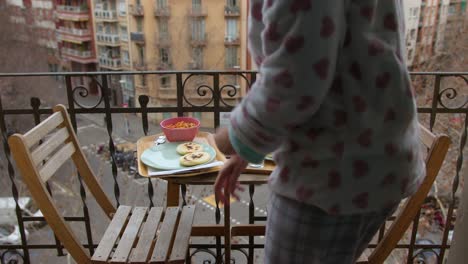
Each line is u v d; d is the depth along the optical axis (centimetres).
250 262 223
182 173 142
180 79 203
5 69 673
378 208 90
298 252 97
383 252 153
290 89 76
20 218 218
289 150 90
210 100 205
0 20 660
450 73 201
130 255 146
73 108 204
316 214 92
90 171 180
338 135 85
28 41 676
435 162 142
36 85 527
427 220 475
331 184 87
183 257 142
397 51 86
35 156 148
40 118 203
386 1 84
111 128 209
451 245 141
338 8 76
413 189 94
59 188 539
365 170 86
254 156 87
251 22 89
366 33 81
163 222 161
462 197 134
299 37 74
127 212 170
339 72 83
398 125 86
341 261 99
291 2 74
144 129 209
